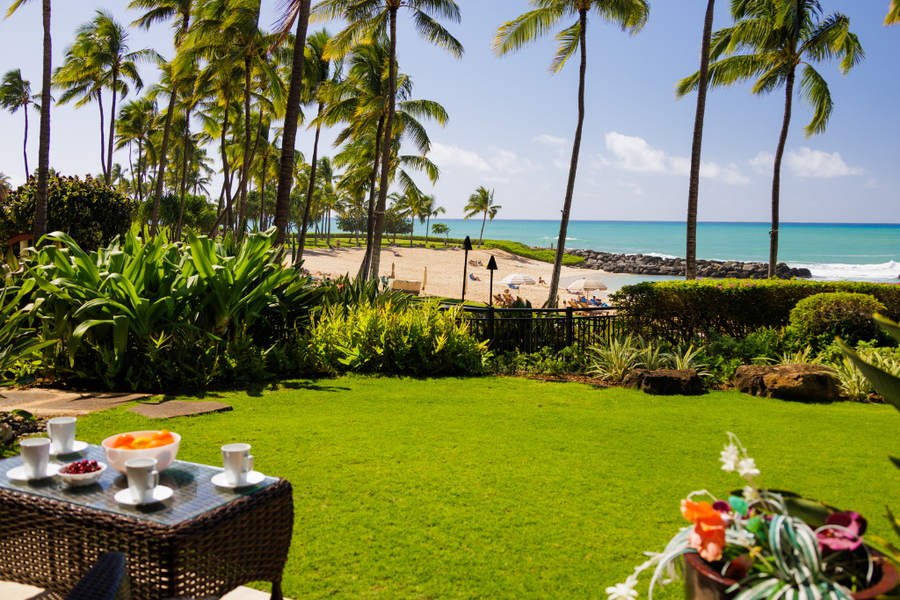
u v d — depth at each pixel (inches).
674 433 214.1
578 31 706.8
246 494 85.3
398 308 393.7
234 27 958.4
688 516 58.6
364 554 118.7
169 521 74.8
